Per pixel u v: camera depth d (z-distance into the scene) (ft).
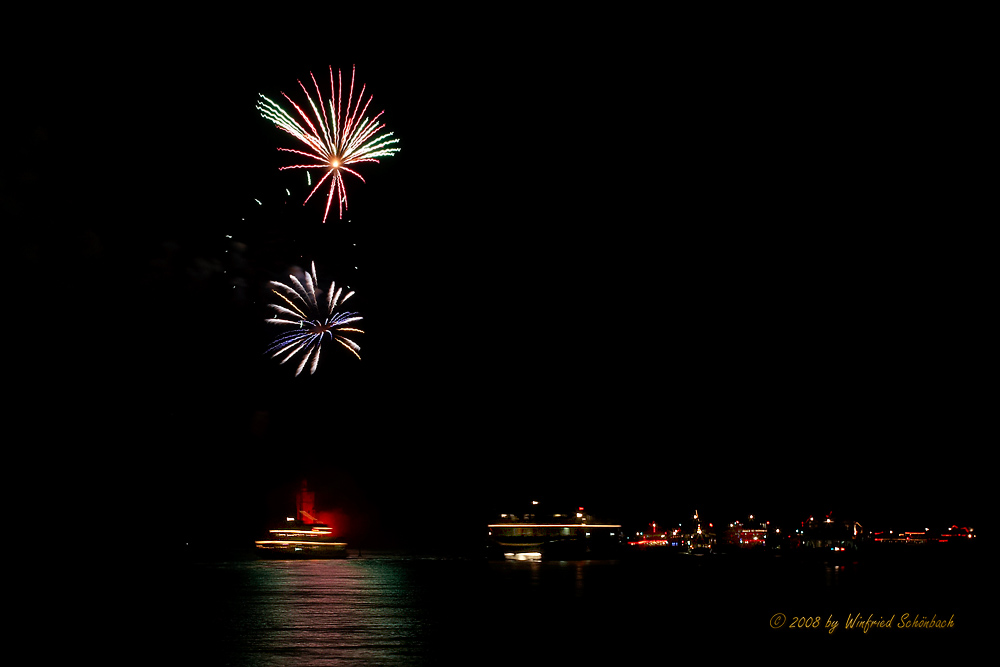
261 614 114.52
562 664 80.43
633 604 129.49
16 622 104.78
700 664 80.89
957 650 88.89
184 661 80.12
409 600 134.82
